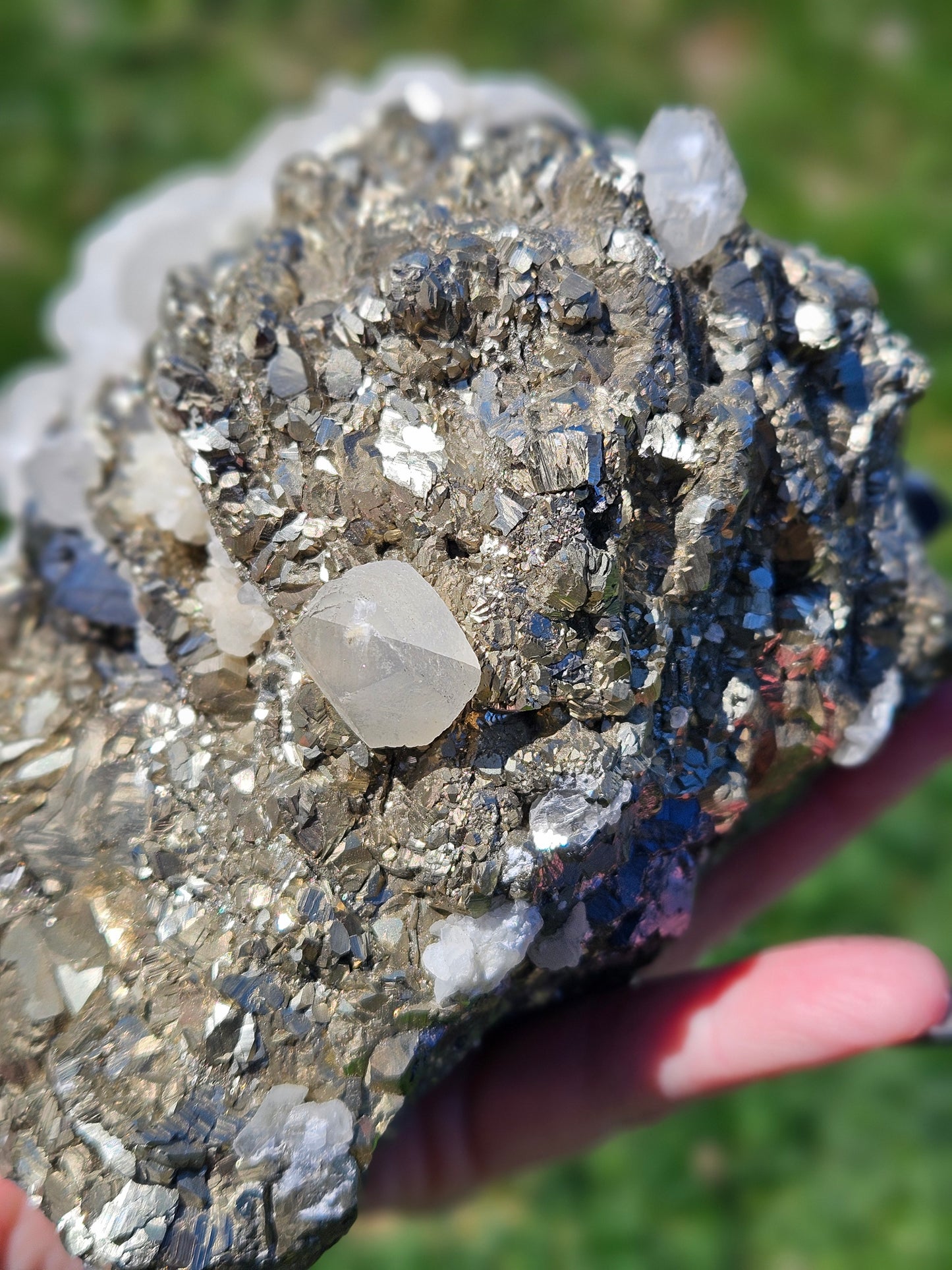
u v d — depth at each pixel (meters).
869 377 0.11
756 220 0.25
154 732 0.10
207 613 0.10
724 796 0.10
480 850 0.09
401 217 0.10
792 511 0.10
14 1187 0.10
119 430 0.11
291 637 0.09
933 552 0.22
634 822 0.10
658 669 0.09
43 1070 0.09
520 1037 0.12
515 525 0.09
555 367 0.09
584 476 0.09
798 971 0.12
